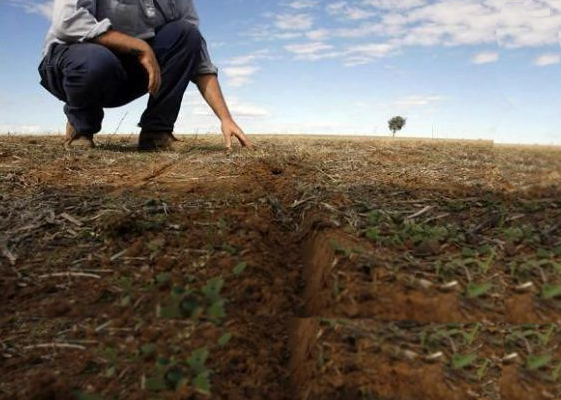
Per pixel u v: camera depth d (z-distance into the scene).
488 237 2.38
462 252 2.24
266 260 2.39
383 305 1.95
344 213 2.73
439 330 1.83
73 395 1.58
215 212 2.92
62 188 3.47
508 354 1.74
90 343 1.85
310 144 6.20
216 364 1.72
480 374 1.67
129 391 1.61
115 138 7.23
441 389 1.62
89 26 4.65
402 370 1.66
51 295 2.17
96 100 4.93
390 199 3.03
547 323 1.86
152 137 5.33
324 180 3.58
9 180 3.66
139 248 2.48
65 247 2.55
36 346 1.85
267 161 4.20
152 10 4.98
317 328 1.83
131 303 2.07
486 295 1.99
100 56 4.65
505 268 2.12
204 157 4.61
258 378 1.69
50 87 5.21
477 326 1.85
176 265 2.33
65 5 4.67
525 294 1.98
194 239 2.55
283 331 1.96
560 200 2.50
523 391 1.63
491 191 2.99
